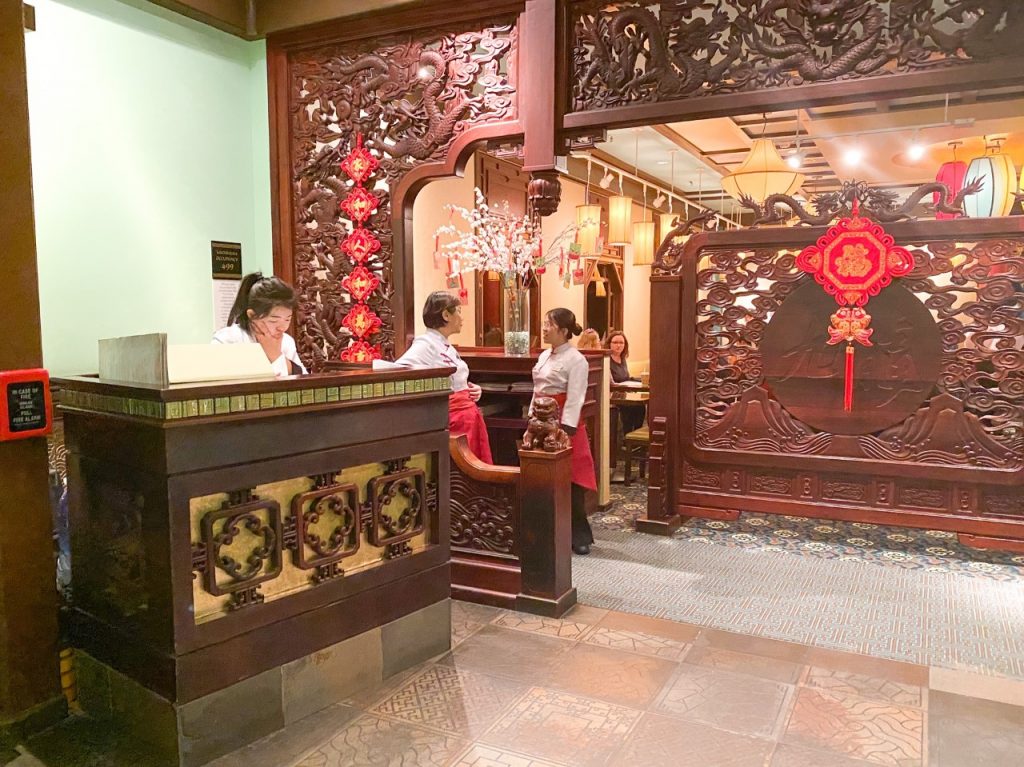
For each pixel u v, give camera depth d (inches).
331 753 87.2
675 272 184.2
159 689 84.2
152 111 159.5
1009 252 156.0
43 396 91.4
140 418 81.7
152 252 161.3
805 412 174.2
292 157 179.0
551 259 203.0
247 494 87.8
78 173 145.7
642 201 390.3
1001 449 159.0
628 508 211.8
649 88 141.6
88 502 95.1
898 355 165.5
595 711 96.5
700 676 106.5
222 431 84.5
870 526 192.2
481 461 143.4
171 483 80.3
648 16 140.6
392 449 105.3
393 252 166.4
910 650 117.0
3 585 89.4
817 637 121.7
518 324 196.7
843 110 255.6
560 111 148.3
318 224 176.6
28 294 91.3
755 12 133.1
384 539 104.9
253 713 89.6
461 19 155.1
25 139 90.5
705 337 182.7
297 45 174.1
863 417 169.3
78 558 98.3
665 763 84.7
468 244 200.8
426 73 160.2
